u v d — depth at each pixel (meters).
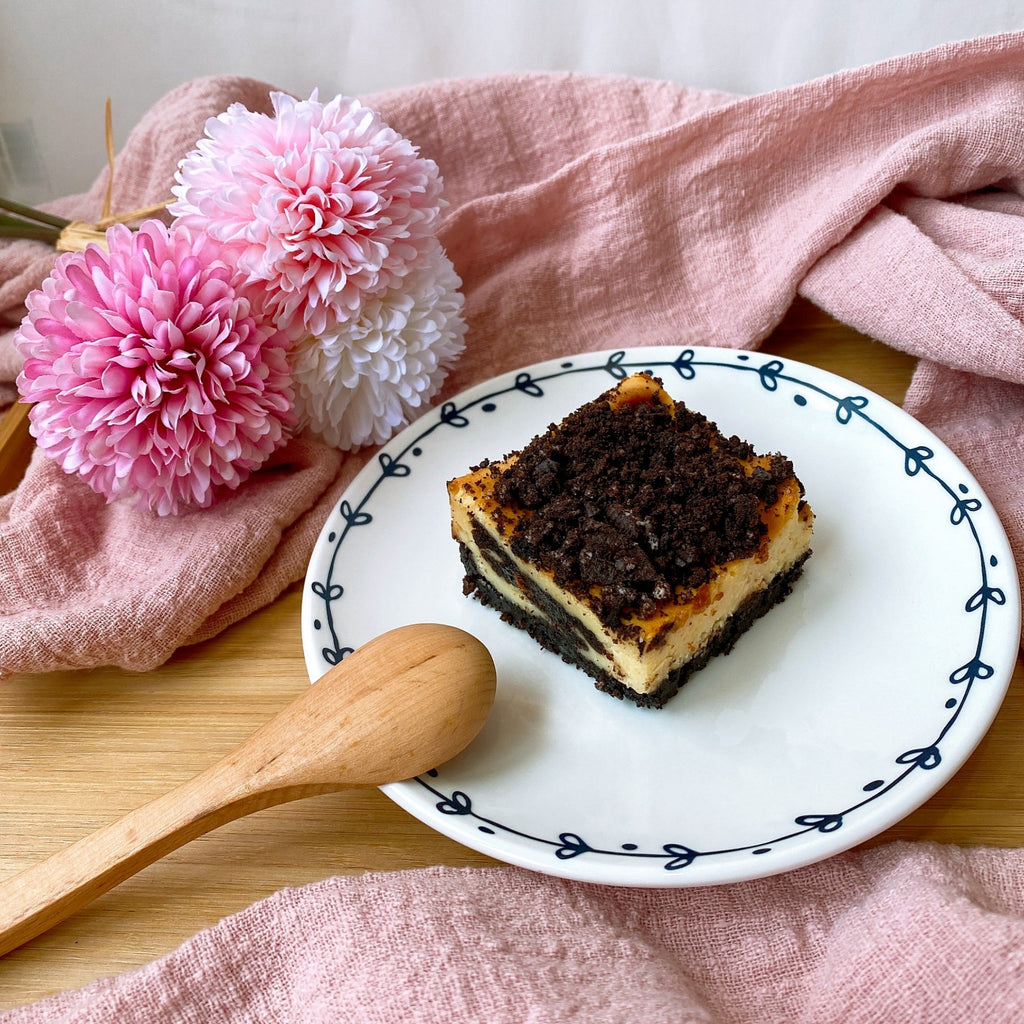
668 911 0.26
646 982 0.23
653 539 0.28
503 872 0.26
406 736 0.26
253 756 0.26
